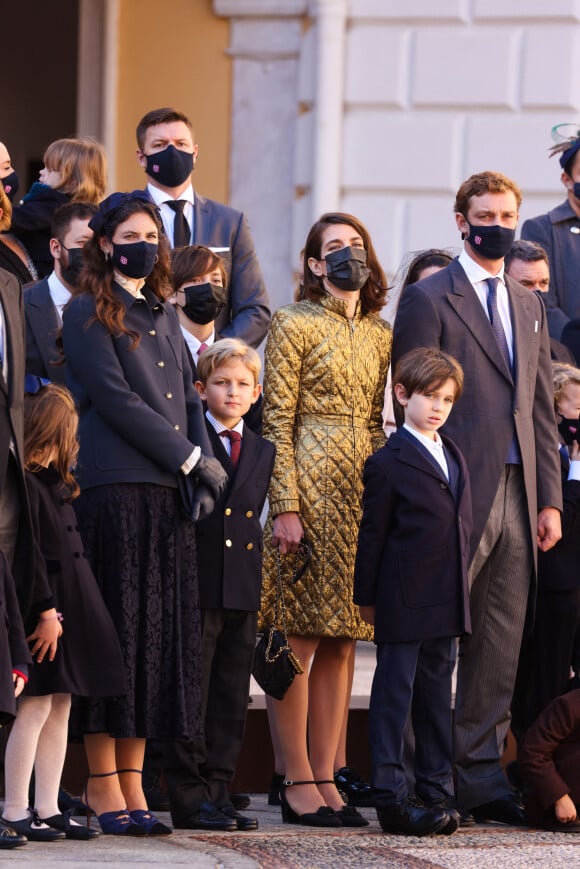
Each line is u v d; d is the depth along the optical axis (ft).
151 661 39.78
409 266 53.57
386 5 74.69
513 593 45.44
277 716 45.62
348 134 75.10
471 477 44.91
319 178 75.00
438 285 46.09
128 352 40.93
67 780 47.96
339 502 46.14
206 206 53.72
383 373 47.75
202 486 40.83
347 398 46.65
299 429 46.65
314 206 75.20
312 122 75.82
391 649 43.16
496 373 45.68
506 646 45.44
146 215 41.06
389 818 41.60
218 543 43.52
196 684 40.65
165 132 52.49
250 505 44.01
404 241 74.69
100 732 39.73
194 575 41.14
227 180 77.41
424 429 43.96
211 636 43.42
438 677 43.52
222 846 37.86
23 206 51.96
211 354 44.60
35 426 39.29
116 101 78.54
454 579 43.21
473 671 45.57
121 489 40.22
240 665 43.98
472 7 74.38
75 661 38.86
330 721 46.44
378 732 42.73
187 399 42.63
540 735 43.68
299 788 44.80
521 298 46.78
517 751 50.39
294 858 36.42
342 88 75.10
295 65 76.89
